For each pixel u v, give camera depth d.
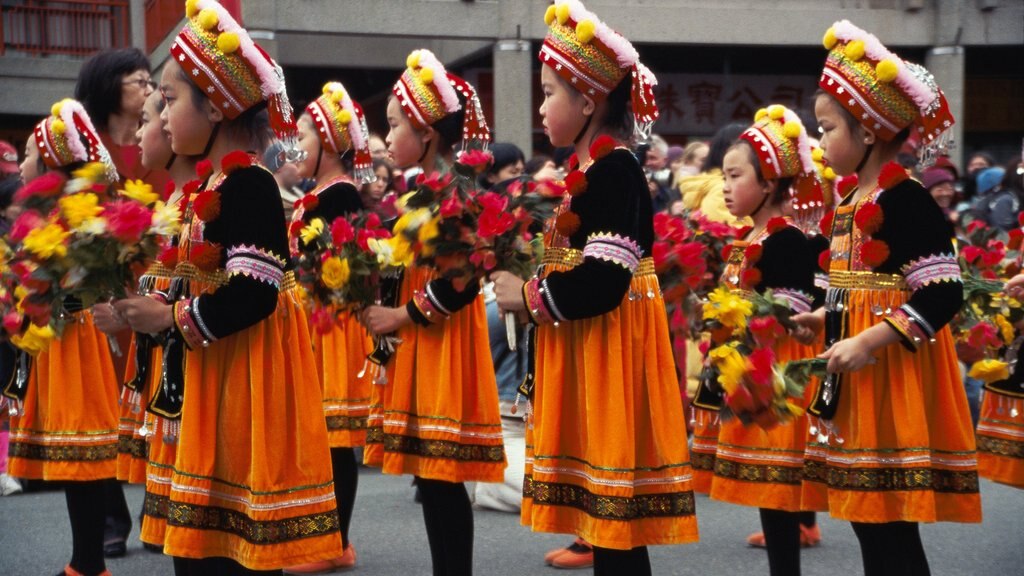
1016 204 6.83
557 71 3.26
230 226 2.99
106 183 3.35
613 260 3.05
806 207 4.42
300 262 4.20
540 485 3.27
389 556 4.96
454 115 4.46
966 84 14.85
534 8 11.37
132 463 3.78
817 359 3.20
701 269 3.79
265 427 3.07
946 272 3.16
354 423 4.81
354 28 11.04
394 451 4.08
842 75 3.33
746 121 14.01
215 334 2.95
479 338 4.09
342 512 4.75
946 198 7.09
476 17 11.27
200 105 3.14
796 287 4.17
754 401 3.14
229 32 3.07
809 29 12.07
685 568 4.77
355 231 4.14
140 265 3.16
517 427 6.14
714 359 3.23
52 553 5.00
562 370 3.27
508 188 3.55
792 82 14.03
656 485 3.22
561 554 4.81
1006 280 4.50
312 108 4.98
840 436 3.35
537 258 3.42
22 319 3.61
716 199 6.05
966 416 3.38
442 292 3.87
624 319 3.21
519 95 11.41
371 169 5.01
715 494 4.30
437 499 4.04
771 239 4.23
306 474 3.14
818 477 3.54
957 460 3.35
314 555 3.13
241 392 3.07
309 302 4.43
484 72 12.62
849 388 3.33
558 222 3.13
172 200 3.58
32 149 4.55
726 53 13.55
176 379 3.13
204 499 3.07
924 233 3.19
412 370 4.09
